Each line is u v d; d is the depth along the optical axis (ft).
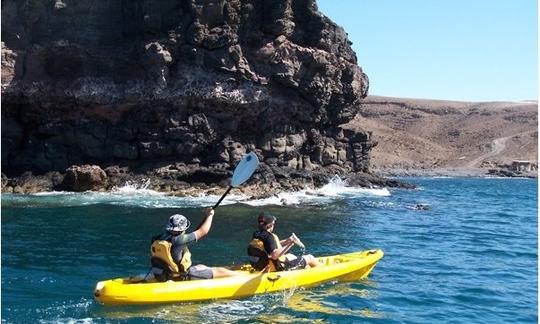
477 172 282.36
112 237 51.57
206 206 77.46
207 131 104.42
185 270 30.01
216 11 104.32
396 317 28.48
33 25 110.42
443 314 29.22
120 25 113.70
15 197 84.94
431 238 56.08
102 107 104.83
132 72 105.81
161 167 102.78
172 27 105.81
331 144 121.08
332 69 114.52
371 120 399.24
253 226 59.98
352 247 49.93
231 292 30.17
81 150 105.70
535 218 77.82
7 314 27.76
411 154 335.67
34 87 105.19
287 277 32.09
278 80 108.06
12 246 45.96
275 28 108.37
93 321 26.81
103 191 94.99
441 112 422.41
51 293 31.83
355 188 114.73
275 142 109.70
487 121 394.52
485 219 75.56
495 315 29.30
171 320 26.99
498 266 41.93
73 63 106.52
